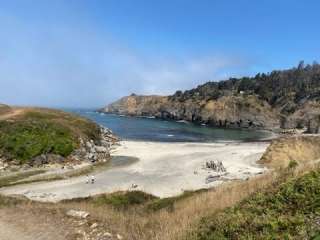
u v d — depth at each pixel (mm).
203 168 64750
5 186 51594
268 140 120250
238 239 10281
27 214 18844
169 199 28766
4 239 15336
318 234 8633
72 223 16594
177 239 12547
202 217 14391
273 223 9984
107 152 79625
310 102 178750
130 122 191375
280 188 12305
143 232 14836
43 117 87875
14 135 67812
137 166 67188
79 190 49594
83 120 93250
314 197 10633
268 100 199875
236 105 189625
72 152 69938
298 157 67250
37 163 64125
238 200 14656
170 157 77062
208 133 143625
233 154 80875
